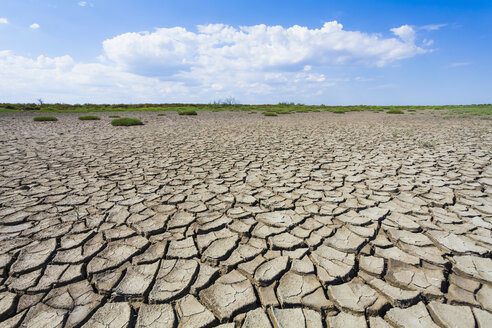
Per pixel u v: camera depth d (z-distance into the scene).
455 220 3.04
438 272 2.18
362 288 2.02
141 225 2.98
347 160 5.92
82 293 2.00
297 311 1.82
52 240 2.67
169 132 11.17
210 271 2.23
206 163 5.79
